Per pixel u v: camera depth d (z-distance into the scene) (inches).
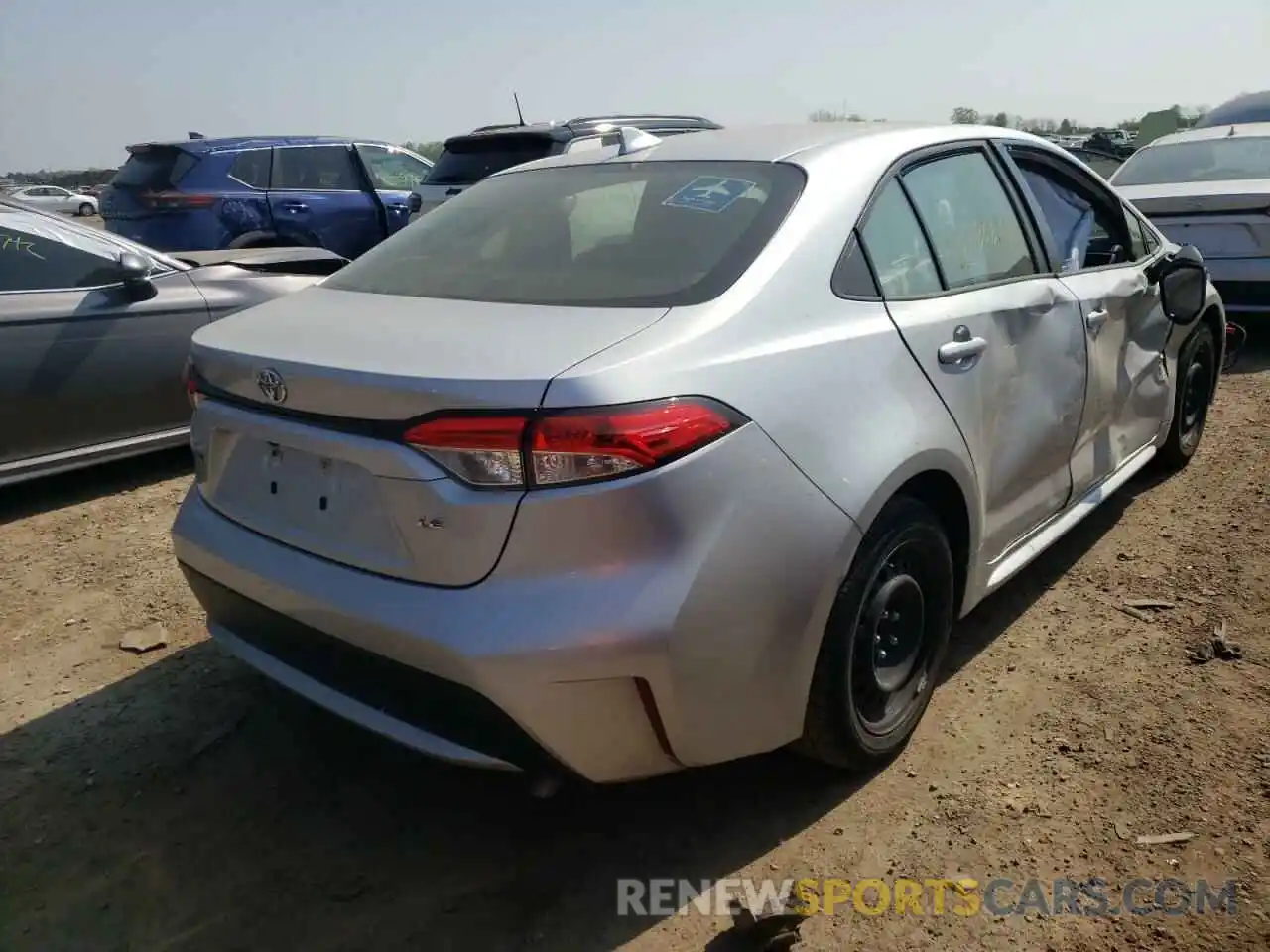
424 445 80.3
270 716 120.8
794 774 107.1
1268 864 91.3
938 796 102.4
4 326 173.2
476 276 104.0
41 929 89.6
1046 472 128.6
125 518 182.1
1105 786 102.4
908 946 84.9
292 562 91.8
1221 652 124.5
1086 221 148.5
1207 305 174.7
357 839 100.2
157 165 353.1
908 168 113.3
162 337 192.7
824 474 89.0
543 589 79.0
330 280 117.0
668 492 79.3
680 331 85.2
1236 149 295.4
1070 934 85.3
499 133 351.3
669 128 383.6
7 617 145.4
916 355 101.7
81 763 112.7
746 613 84.0
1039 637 132.1
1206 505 169.9
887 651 105.0
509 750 82.7
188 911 91.4
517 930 88.3
